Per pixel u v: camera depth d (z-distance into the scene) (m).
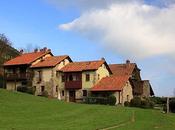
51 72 94.62
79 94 91.44
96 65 91.75
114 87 86.62
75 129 41.66
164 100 90.50
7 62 102.44
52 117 50.09
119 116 53.41
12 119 46.47
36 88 96.06
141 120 52.50
